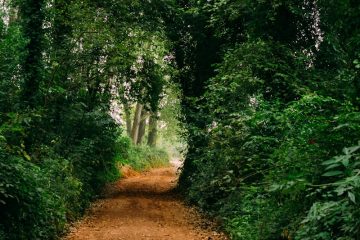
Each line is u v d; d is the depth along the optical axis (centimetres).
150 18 1806
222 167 1129
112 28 1498
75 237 989
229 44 1677
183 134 1764
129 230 1096
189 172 1912
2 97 1082
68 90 1485
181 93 2027
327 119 569
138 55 1805
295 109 639
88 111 1642
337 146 542
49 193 973
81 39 1478
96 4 1527
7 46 1098
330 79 1091
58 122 1461
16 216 719
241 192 1033
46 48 1277
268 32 1309
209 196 1345
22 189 730
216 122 1350
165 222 1238
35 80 1138
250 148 984
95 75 1611
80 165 1518
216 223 1166
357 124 489
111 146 1958
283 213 675
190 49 1961
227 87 1223
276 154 677
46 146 1207
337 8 1015
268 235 705
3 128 824
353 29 939
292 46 1291
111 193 1858
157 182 2398
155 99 2017
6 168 707
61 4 1401
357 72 798
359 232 430
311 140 561
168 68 1912
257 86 1194
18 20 1206
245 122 994
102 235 1028
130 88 1947
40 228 845
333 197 541
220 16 1468
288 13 1299
